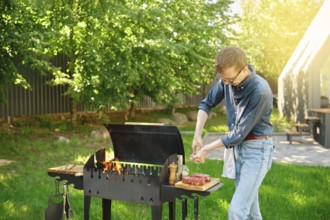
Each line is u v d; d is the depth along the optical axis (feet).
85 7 34.04
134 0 38.19
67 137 35.91
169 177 9.91
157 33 39.17
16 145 30.25
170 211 11.60
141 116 54.54
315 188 17.90
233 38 64.69
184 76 49.60
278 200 15.76
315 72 41.24
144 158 11.50
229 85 9.80
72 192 16.98
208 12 54.49
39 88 43.70
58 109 46.14
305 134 35.60
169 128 10.62
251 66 9.35
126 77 35.99
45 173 21.02
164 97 47.34
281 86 59.21
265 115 9.62
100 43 34.94
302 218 13.78
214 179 9.81
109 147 30.78
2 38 25.22
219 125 50.03
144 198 9.86
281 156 28.71
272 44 86.43
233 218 9.31
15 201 15.74
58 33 30.25
